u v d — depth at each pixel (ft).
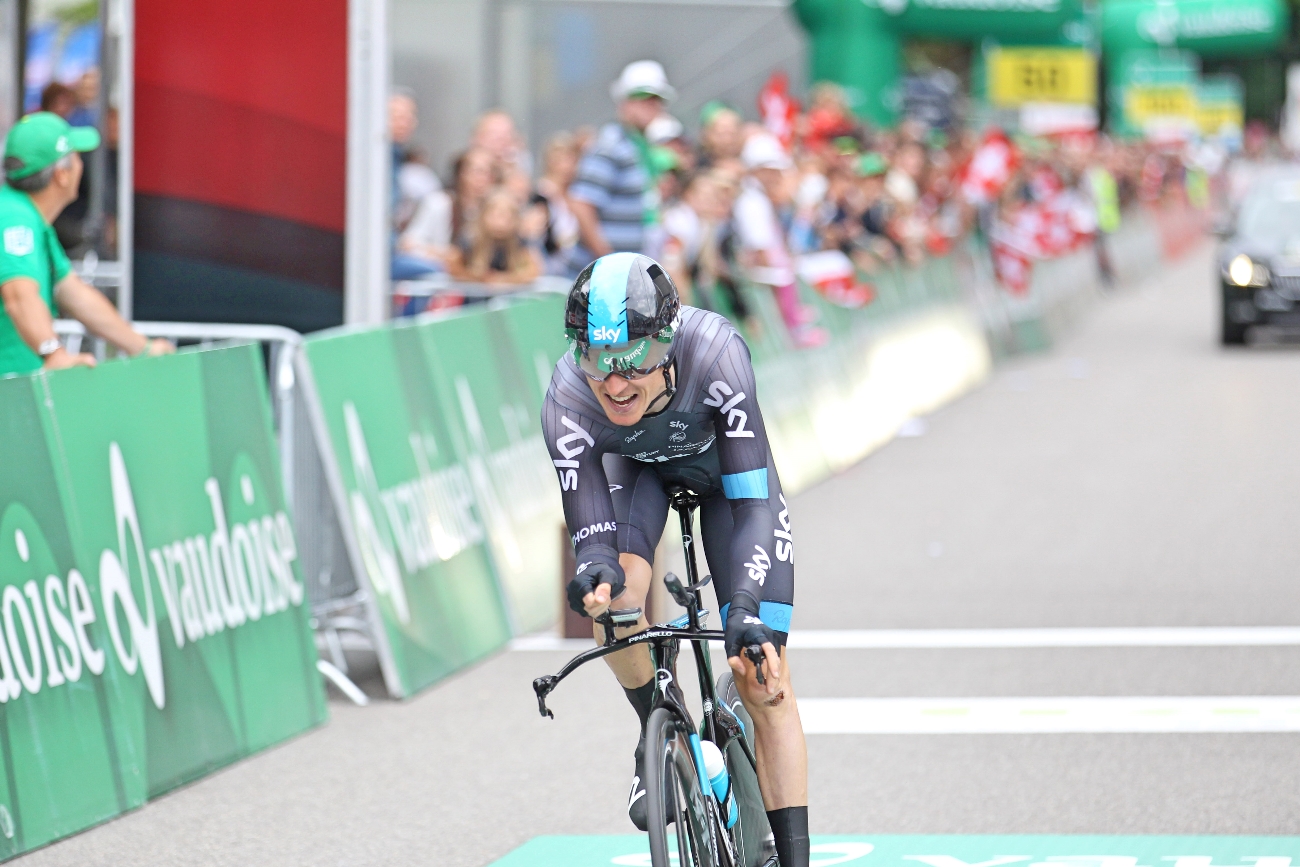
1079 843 44.88
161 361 52.54
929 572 80.79
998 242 184.03
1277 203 191.83
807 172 135.64
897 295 142.31
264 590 56.18
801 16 212.23
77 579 47.24
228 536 54.54
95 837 46.06
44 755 45.29
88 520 48.06
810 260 129.59
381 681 63.82
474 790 50.49
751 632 32.99
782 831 36.88
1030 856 43.96
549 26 153.48
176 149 75.25
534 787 50.75
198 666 52.06
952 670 63.41
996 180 187.73
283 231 75.56
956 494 102.06
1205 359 174.70
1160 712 57.47
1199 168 474.49
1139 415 134.21
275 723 55.47
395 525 63.31
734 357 35.88
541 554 76.23
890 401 131.34
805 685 61.82
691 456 37.19
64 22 88.84
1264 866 42.88
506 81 152.46
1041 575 79.61
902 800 48.85
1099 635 68.28
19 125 57.00
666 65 158.40
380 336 65.67
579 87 154.71
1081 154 271.28
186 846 45.50
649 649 37.58
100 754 47.37
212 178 75.31
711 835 34.40
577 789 50.57
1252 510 94.68
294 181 75.36
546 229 115.44
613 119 155.12
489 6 150.92
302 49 75.00
